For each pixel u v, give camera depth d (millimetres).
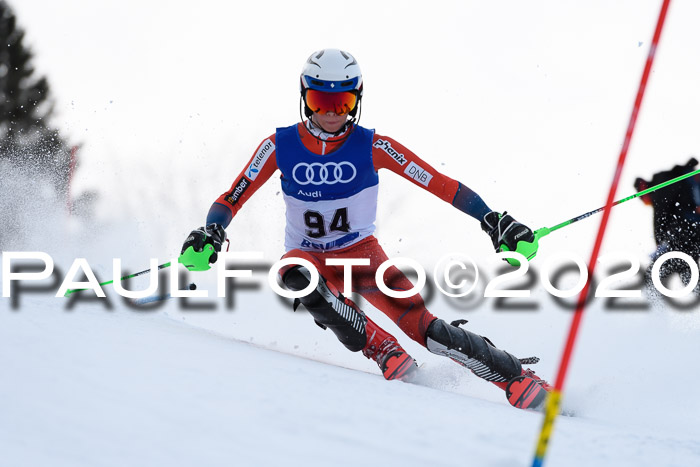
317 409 8336
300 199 14273
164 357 10016
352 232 14492
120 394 8039
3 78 90750
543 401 12836
